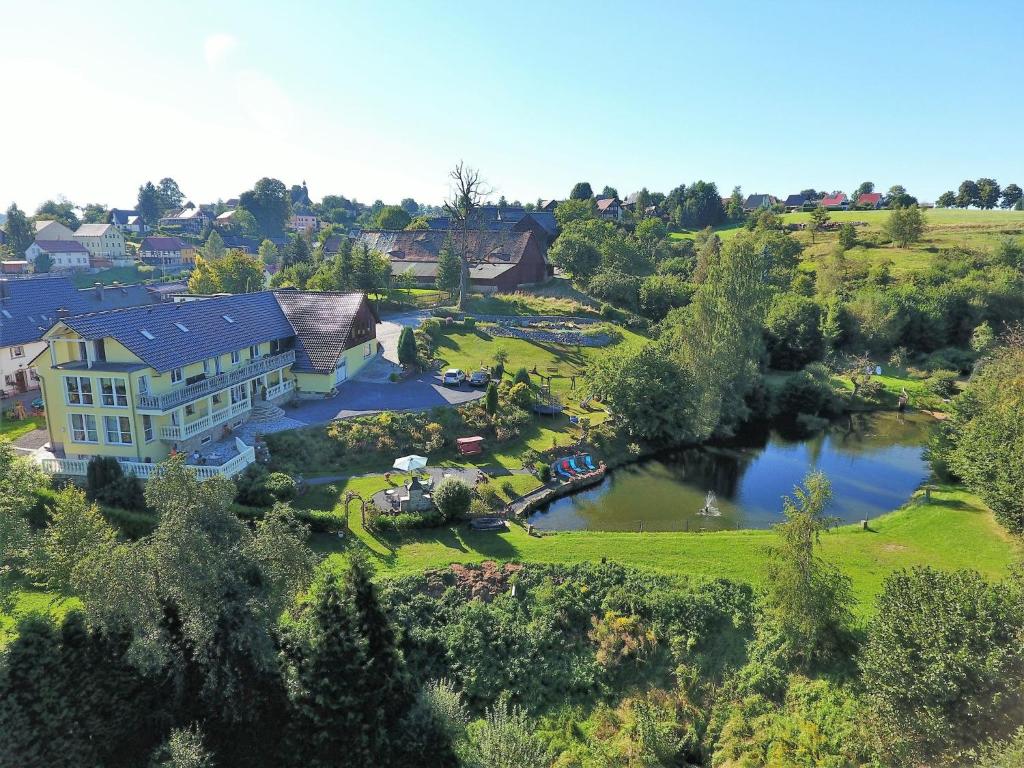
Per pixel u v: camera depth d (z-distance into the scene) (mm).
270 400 50469
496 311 85688
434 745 22766
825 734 24281
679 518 42438
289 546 22656
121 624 21500
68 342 39594
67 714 21031
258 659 21844
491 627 28984
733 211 179750
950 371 79188
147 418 39312
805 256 126438
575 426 54094
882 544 36750
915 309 88000
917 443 58969
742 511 43875
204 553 20859
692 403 54781
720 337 56219
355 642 22578
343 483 40938
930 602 23047
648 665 28125
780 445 57781
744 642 28547
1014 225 135500
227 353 47031
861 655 25594
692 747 25344
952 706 20766
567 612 30016
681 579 31625
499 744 21672
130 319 41781
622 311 88750
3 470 27703
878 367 80375
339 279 83875
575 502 44344
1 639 23875
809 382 66875
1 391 53531
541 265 104312
